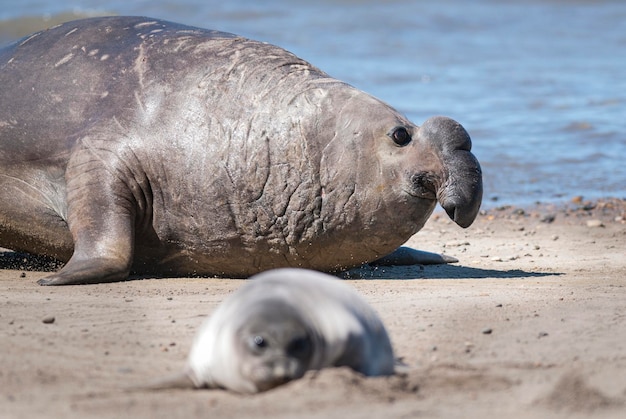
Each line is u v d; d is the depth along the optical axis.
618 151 68.19
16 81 39.19
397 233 35.91
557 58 109.44
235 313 20.17
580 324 28.00
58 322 27.95
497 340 26.22
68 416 19.62
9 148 38.38
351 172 35.34
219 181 36.12
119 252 35.69
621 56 110.50
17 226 38.72
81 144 37.22
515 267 41.03
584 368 23.08
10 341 25.61
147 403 20.14
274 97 36.47
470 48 116.50
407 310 29.73
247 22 130.00
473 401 20.53
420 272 39.53
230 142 36.16
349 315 20.52
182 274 38.12
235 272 37.59
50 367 23.34
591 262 42.28
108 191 36.41
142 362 24.03
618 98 85.31
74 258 35.53
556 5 151.50
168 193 36.75
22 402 20.62
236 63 37.62
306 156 35.62
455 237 49.34
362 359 20.59
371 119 35.56
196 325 27.83
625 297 32.28
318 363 20.03
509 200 57.91
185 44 38.69
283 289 20.53
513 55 111.81
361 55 110.44
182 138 36.53
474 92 89.38
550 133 73.06
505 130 73.94
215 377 20.45
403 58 109.00
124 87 37.84
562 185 60.81
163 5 135.38
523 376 22.47
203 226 36.62
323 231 35.91
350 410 19.38
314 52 112.00
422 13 140.88
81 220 36.31
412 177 34.91
